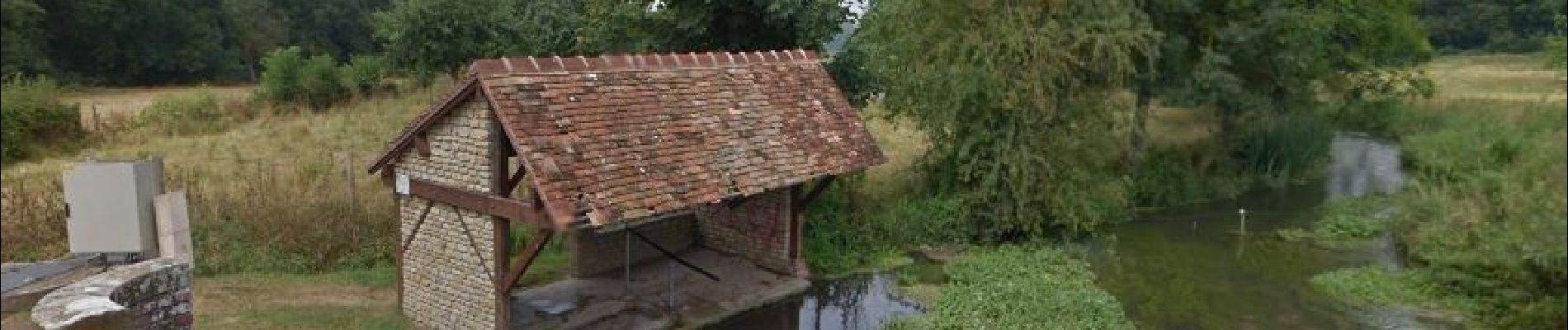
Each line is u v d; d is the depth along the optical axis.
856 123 17.45
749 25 20.70
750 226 18.59
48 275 11.77
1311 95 29.44
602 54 21.88
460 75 34.44
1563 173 14.08
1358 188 27.20
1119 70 20.25
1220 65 26.52
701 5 20.34
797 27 20.06
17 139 17.89
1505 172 15.60
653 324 15.14
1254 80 28.34
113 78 22.58
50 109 18.75
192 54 29.55
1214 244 21.62
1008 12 19.89
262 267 16.78
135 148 22.44
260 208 17.88
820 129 16.62
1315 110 30.28
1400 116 29.02
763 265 18.44
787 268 17.98
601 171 12.76
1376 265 19.08
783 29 20.47
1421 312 16.19
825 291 17.86
